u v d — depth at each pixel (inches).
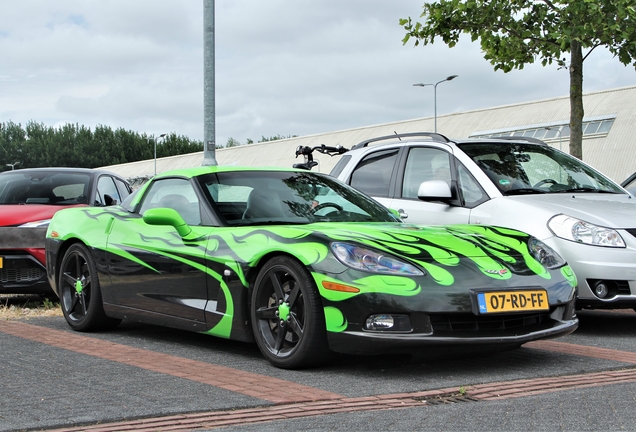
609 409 128.6
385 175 272.5
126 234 211.6
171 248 195.0
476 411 128.0
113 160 3698.3
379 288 154.7
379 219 201.8
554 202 233.8
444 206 247.3
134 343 203.3
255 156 2415.1
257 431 116.3
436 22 379.6
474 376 159.5
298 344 163.2
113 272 213.3
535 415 125.0
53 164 3619.6
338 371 164.7
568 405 131.5
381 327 155.1
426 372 163.5
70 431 117.1
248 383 151.0
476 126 1827.0
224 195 196.4
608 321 252.2
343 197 208.5
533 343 202.8
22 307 291.4
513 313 160.2
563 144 1578.5
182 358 179.2
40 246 276.7
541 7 368.5
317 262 160.4
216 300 182.9
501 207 234.2
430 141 266.4
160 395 139.9
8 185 327.6
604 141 1525.6
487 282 160.1
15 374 158.7
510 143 269.9
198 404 133.0
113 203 326.3
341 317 157.3
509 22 376.5
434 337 153.8
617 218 223.1
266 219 189.0
